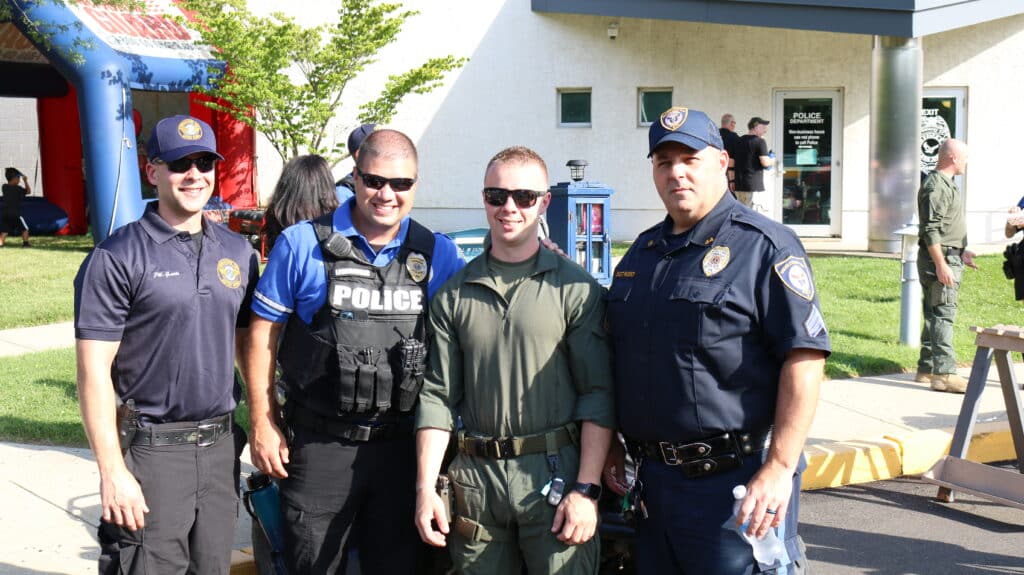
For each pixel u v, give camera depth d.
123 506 3.15
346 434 3.54
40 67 19.33
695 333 3.10
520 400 3.27
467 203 17.88
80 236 19.91
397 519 3.67
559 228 8.66
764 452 3.15
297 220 4.51
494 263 3.34
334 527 3.61
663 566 3.34
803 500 5.88
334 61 15.04
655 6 15.86
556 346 3.28
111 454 3.16
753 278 3.08
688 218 3.19
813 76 16.73
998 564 4.93
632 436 3.31
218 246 3.41
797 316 3.00
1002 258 13.63
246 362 3.58
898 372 8.38
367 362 3.48
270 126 15.08
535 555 3.29
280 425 3.67
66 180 20.27
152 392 3.28
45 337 10.27
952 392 7.68
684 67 17.00
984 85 16.38
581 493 3.24
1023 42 16.25
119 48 13.23
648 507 3.30
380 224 3.53
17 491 5.48
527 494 3.25
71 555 4.65
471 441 3.33
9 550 4.69
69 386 7.70
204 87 14.77
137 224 3.31
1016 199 16.50
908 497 5.92
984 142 16.45
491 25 17.48
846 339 9.30
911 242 9.04
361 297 3.51
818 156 16.97
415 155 3.55
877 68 14.15
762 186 14.77
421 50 17.64
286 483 3.66
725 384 3.10
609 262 8.87
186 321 3.28
